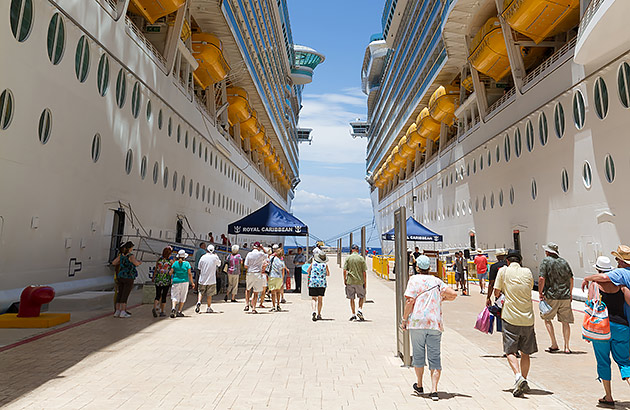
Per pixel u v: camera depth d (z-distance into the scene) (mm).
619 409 4664
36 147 10898
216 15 26234
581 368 6527
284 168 78125
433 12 32812
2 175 9711
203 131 27156
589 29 12992
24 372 5574
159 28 21516
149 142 18625
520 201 22188
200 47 26844
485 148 27844
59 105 11844
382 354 7113
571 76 16812
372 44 71188
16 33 10047
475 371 6250
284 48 54969
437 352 5008
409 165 58250
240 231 18703
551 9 19109
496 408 4641
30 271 10711
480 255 18578
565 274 7637
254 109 44125
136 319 10234
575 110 16766
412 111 45094
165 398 4723
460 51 30969
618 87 14000
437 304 5078
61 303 11234
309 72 75938
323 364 6402
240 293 17359
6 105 9820
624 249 4988
